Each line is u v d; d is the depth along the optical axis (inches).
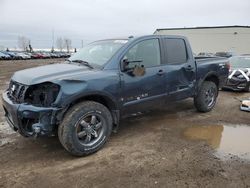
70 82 147.1
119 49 175.3
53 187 124.8
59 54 2509.8
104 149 165.8
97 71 162.9
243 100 288.2
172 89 205.6
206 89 241.3
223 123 218.4
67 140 147.5
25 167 144.1
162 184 125.6
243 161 148.5
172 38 210.7
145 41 189.5
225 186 123.6
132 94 177.5
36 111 140.9
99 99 167.8
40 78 147.9
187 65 217.9
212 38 1690.5
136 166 143.5
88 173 137.0
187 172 136.2
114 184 126.3
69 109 150.4
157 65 194.4
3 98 164.1
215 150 163.5
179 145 171.3
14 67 1013.8
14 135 191.2
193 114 244.4
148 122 219.9
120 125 212.2
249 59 405.1
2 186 126.0
